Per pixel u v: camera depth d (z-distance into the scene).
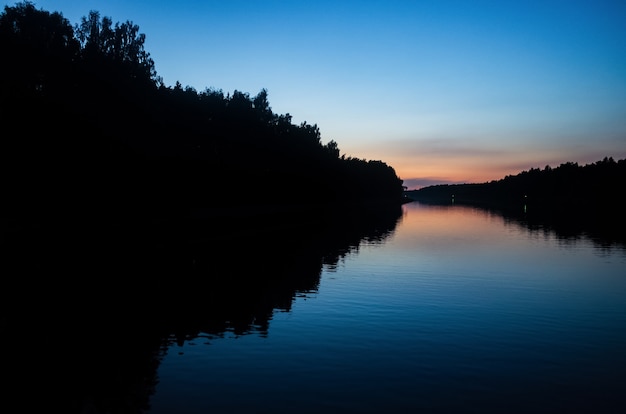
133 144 45.88
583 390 11.09
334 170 121.44
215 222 55.75
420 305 19.36
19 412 9.80
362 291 22.00
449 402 10.38
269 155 84.81
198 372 11.99
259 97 90.12
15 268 23.39
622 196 160.62
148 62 52.56
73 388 10.98
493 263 31.39
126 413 9.70
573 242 45.72
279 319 17.03
